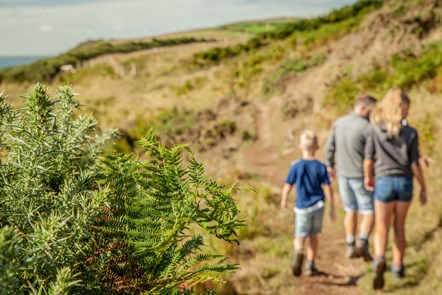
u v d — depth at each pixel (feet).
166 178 2.58
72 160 2.86
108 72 138.41
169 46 239.50
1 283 1.68
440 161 22.56
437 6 50.60
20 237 2.33
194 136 47.83
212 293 2.96
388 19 55.01
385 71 41.29
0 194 2.53
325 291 14.99
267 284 15.12
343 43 64.95
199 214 2.37
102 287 2.51
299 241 15.81
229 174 32.27
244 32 325.83
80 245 2.48
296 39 85.10
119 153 2.76
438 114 27.09
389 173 13.99
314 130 40.47
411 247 15.87
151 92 95.30
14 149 2.55
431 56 36.19
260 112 56.39
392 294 13.70
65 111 2.80
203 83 89.92
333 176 18.53
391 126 14.14
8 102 2.50
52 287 1.98
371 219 16.53
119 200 2.69
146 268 2.65
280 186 29.94
